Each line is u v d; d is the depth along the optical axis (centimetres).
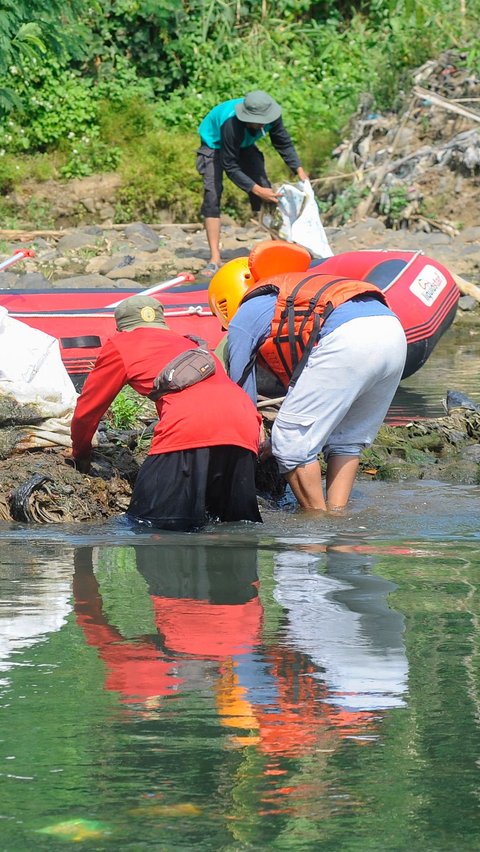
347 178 2953
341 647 543
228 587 653
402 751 425
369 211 2838
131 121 3172
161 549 761
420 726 446
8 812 382
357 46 3478
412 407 1300
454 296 1560
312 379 871
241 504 845
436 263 1570
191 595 635
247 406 855
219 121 1981
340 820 377
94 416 887
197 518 830
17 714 460
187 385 843
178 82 3450
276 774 407
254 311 889
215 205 2075
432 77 3084
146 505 845
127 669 511
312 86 3381
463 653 532
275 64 3456
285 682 493
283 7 3609
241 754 421
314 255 1786
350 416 909
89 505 880
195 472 828
